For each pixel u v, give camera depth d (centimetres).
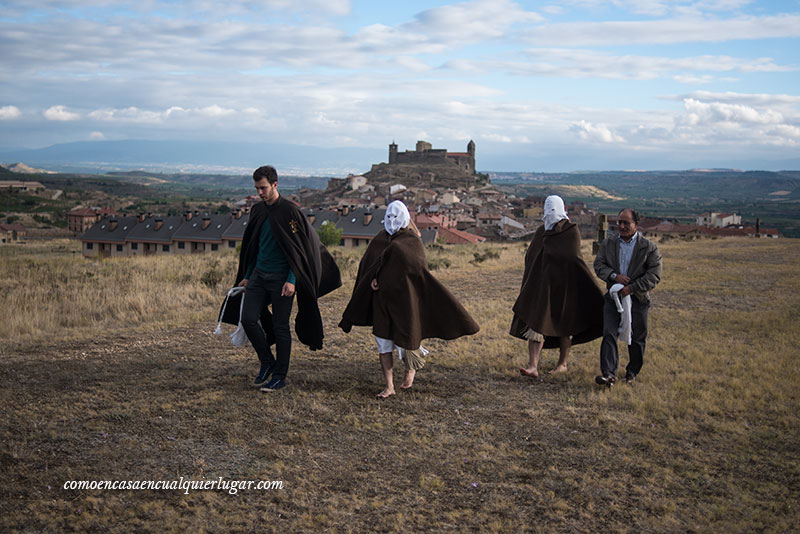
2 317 919
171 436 483
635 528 368
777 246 3023
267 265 614
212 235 7662
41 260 2092
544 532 361
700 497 408
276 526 360
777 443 498
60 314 1020
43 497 381
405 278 597
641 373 702
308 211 8038
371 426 521
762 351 797
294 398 588
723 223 17112
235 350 782
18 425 491
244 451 462
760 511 387
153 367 687
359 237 7469
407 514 378
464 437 504
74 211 14162
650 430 523
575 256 684
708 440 502
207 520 364
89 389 595
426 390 636
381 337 595
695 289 1420
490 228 12181
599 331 716
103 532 346
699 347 830
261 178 594
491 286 1496
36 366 674
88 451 449
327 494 400
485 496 404
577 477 434
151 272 1588
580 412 570
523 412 569
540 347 702
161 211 19838
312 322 632
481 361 765
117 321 995
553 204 698
